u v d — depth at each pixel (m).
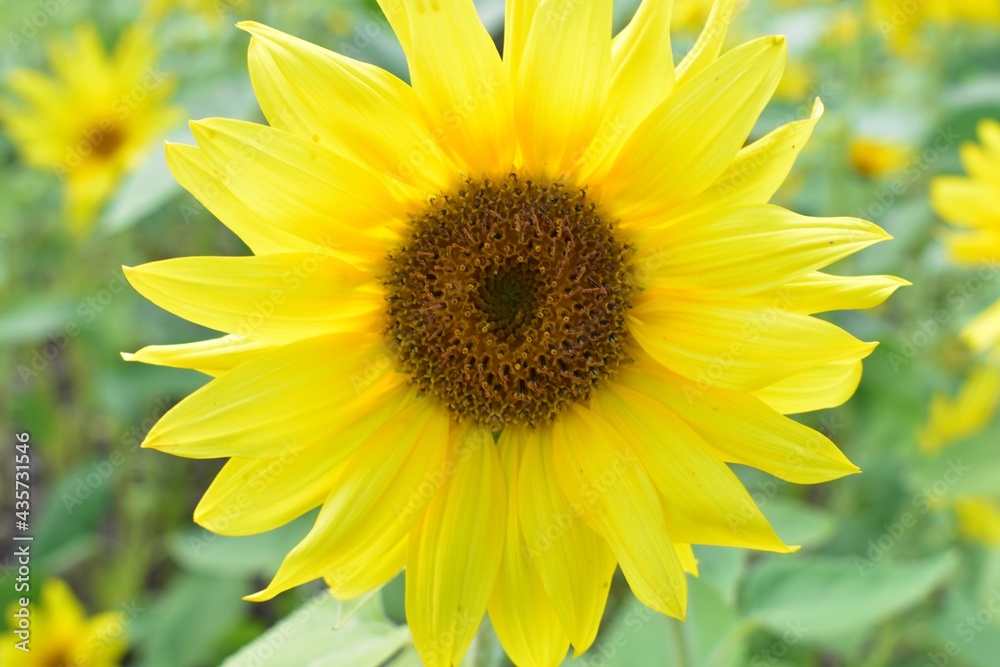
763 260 0.31
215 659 0.49
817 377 0.32
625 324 0.33
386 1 0.31
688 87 0.31
